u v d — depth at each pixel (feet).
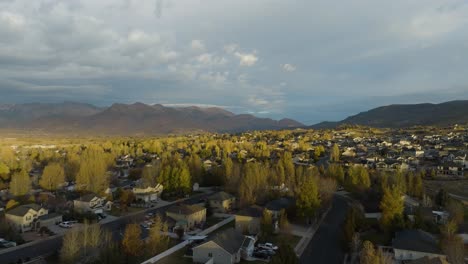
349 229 205.26
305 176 336.70
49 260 189.16
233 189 354.13
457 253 168.45
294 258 146.51
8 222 244.22
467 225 219.61
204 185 416.67
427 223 231.91
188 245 206.59
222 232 198.39
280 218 237.45
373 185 350.64
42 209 260.62
